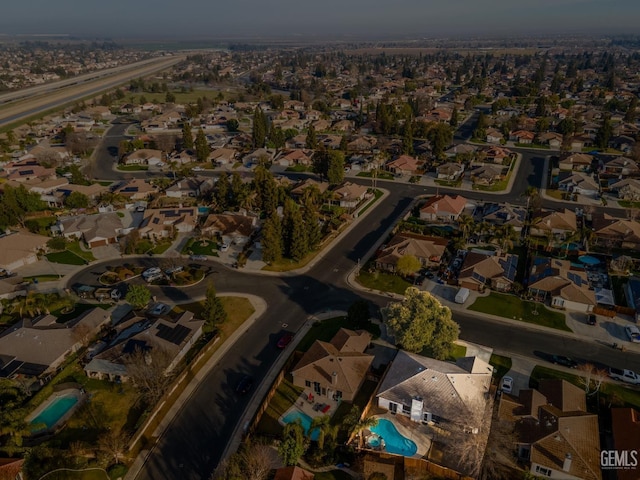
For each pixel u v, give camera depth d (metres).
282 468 50.09
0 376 63.28
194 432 56.12
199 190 138.00
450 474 49.59
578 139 182.38
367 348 71.12
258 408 58.53
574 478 48.19
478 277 86.50
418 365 61.94
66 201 126.38
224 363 68.19
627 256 95.69
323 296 85.44
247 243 104.12
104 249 104.19
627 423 53.56
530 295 83.50
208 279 91.50
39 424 55.16
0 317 79.81
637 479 46.31
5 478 47.81
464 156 163.00
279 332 75.25
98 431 56.25
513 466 51.31
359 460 51.88
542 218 109.12
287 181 144.00
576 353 69.38
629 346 70.69
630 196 129.75
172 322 72.94
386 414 58.62
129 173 161.00
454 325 66.50
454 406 55.56
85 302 83.94
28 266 96.56
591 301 78.56
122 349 67.19
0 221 111.19
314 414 58.81
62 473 50.41
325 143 187.88
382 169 160.50
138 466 51.72
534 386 62.66
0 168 161.50
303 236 96.31
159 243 106.69
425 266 94.75
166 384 62.25
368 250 102.69
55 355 67.56
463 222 103.56
